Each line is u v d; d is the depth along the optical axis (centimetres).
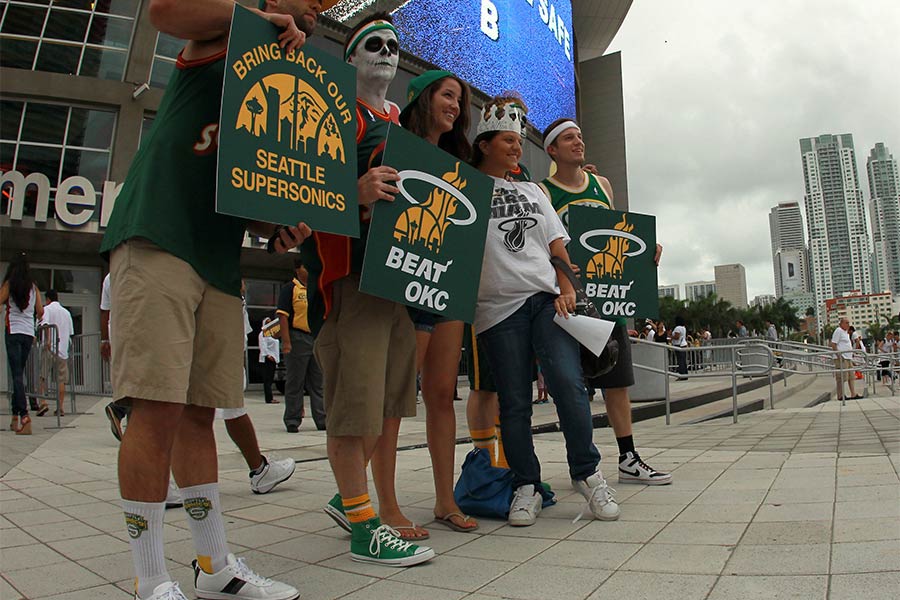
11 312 682
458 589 212
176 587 188
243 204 193
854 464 377
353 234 230
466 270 280
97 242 1475
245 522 316
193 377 205
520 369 306
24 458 522
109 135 1569
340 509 285
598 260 366
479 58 1970
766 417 789
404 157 254
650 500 326
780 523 264
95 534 296
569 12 2744
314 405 721
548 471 430
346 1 1552
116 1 1611
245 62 197
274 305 1678
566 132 384
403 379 276
